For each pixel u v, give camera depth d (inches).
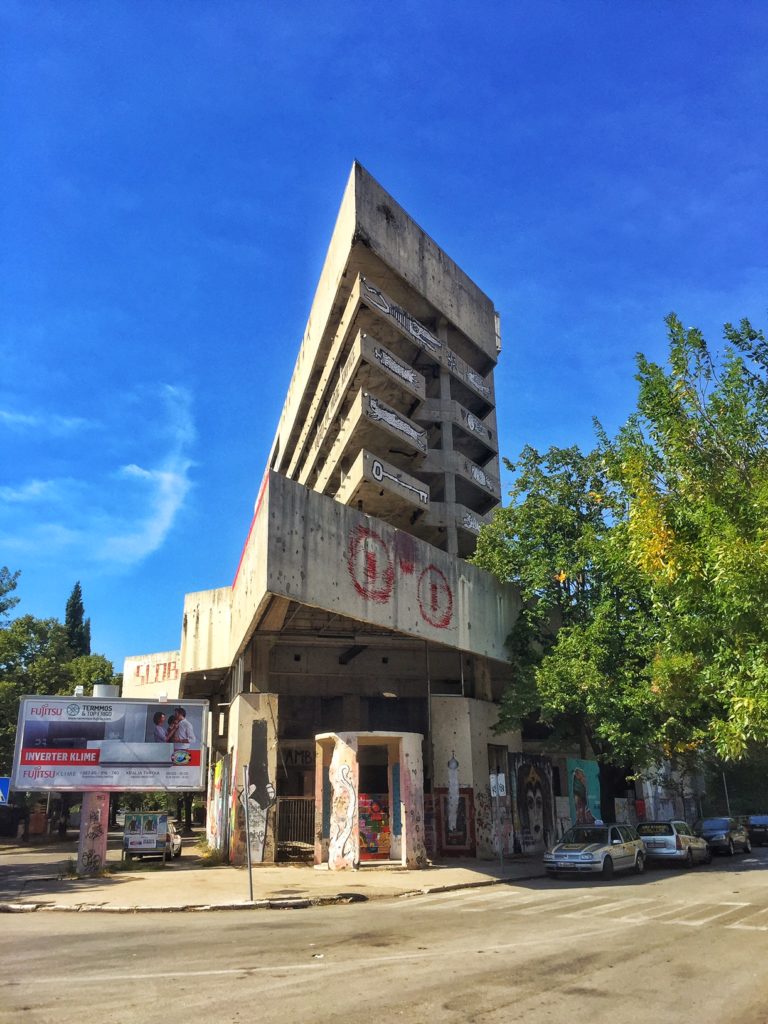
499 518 1256.2
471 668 1302.9
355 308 1678.2
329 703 1299.2
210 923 517.7
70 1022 261.3
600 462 1110.4
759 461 465.1
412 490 1656.0
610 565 966.4
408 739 949.8
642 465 487.5
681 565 445.1
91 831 836.6
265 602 877.2
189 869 911.7
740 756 472.4
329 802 961.5
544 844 1184.8
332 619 1058.7
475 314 2106.3
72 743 830.5
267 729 997.2
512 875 841.5
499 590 1251.8
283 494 868.0
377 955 385.1
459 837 1048.2
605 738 1026.1
